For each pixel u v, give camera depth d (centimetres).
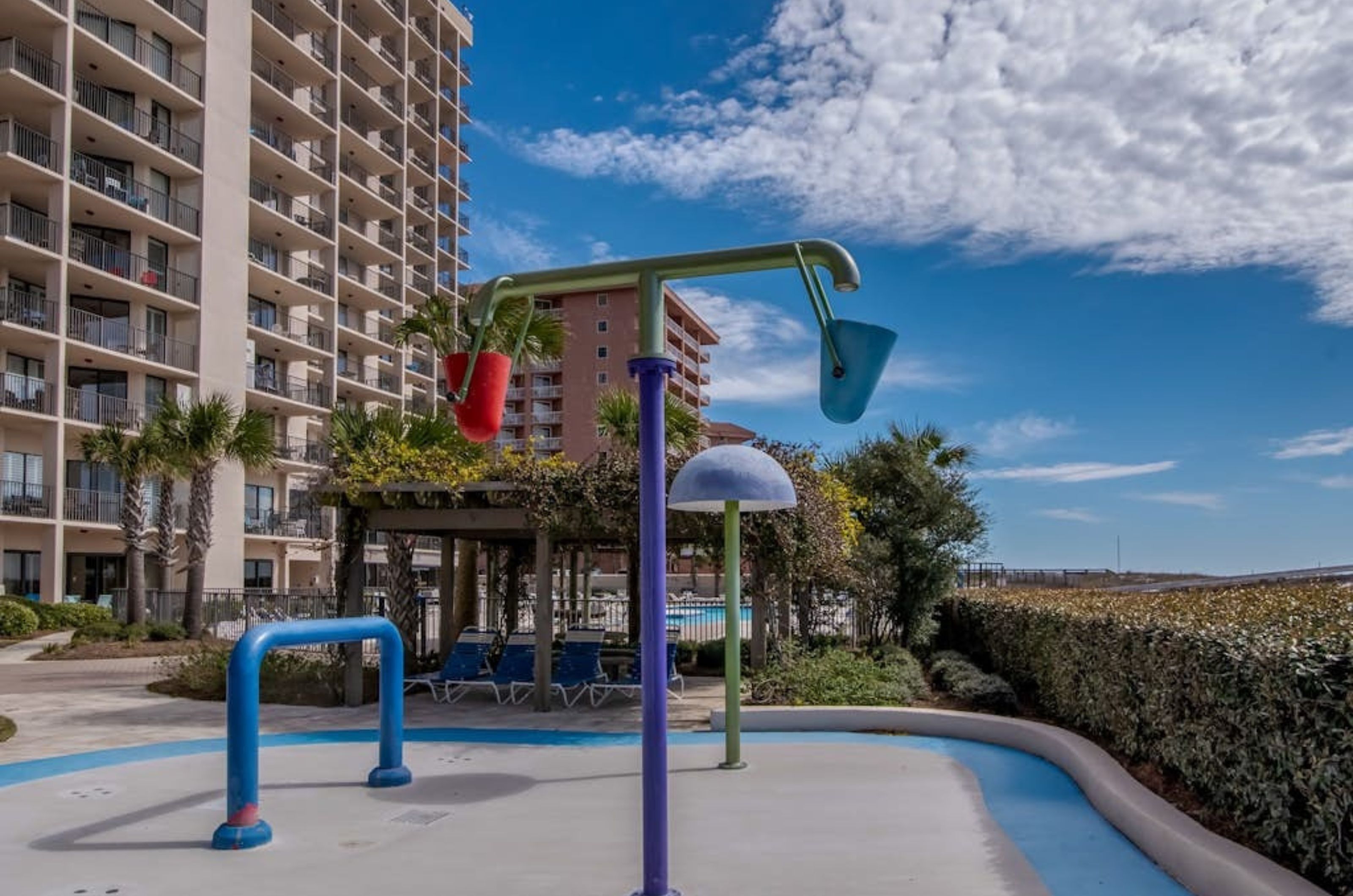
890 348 357
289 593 3438
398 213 5828
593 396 7538
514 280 420
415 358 6172
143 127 3712
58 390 3206
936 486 1814
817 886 517
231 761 618
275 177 4694
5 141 3128
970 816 675
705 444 2209
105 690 1516
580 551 2109
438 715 1206
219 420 2744
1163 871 546
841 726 1045
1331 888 454
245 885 529
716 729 1063
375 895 511
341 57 5341
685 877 532
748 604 1563
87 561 3509
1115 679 800
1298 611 638
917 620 1797
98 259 3519
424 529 1298
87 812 707
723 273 406
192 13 3947
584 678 1269
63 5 3303
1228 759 571
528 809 709
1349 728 434
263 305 4578
